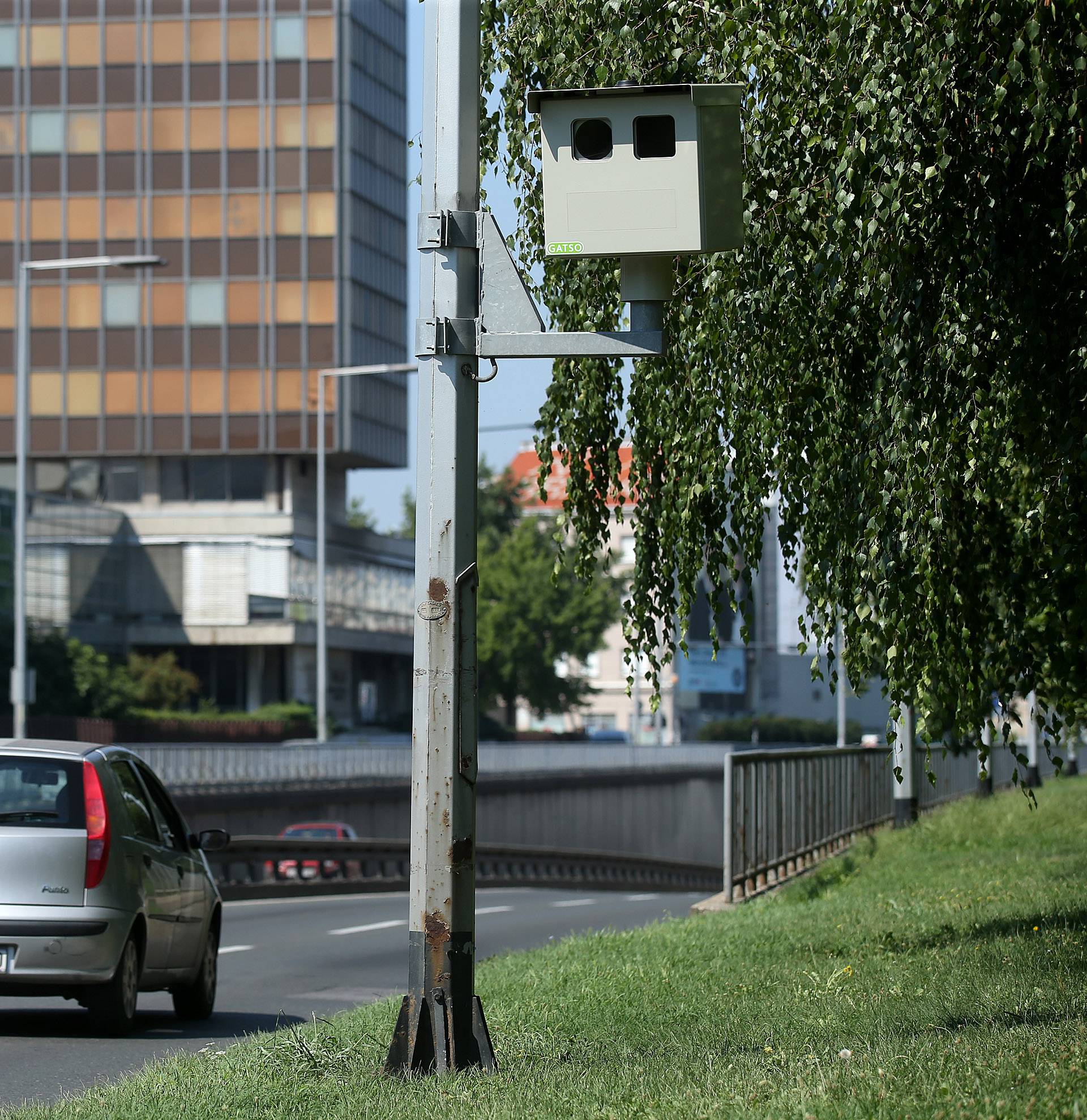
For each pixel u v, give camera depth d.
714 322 31.39
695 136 25.12
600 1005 36.28
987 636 31.97
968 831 88.38
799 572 33.16
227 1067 28.41
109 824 38.62
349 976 58.03
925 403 26.69
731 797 66.75
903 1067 23.50
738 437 31.89
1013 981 33.94
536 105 25.39
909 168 25.84
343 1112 23.44
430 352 26.30
